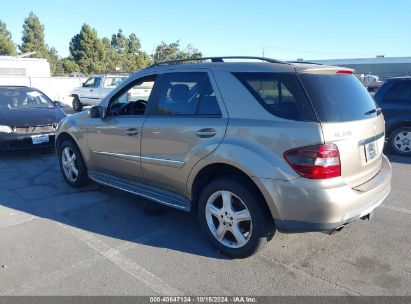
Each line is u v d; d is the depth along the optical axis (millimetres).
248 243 3459
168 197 4191
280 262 3531
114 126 4688
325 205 3010
